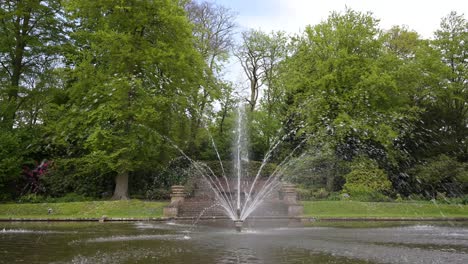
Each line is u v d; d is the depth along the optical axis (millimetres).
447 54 34750
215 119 40000
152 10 25750
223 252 9664
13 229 15836
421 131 33312
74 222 19719
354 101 30328
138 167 26094
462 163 30625
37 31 31047
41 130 29125
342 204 24906
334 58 30688
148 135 25516
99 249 10211
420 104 35688
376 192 27938
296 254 9367
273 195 27750
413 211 24500
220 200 26625
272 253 9516
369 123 30328
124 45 25047
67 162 26266
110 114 24484
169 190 29781
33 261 8477
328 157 31281
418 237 12961
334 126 30359
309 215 22281
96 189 28688
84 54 26047
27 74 31453
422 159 32562
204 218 21375
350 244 11188
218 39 39375
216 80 34688
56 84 31891
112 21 25844
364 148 32469
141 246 10766
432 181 29734
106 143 24938
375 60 31922
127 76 25266
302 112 31688
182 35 26766
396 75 32312
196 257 8922
